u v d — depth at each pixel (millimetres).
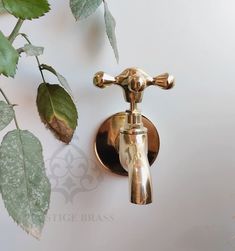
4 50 308
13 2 328
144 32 481
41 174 361
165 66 495
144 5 476
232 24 499
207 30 495
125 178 515
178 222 541
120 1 470
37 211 349
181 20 487
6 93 462
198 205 542
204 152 530
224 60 507
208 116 521
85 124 492
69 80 475
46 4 333
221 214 549
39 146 370
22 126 473
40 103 439
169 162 525
